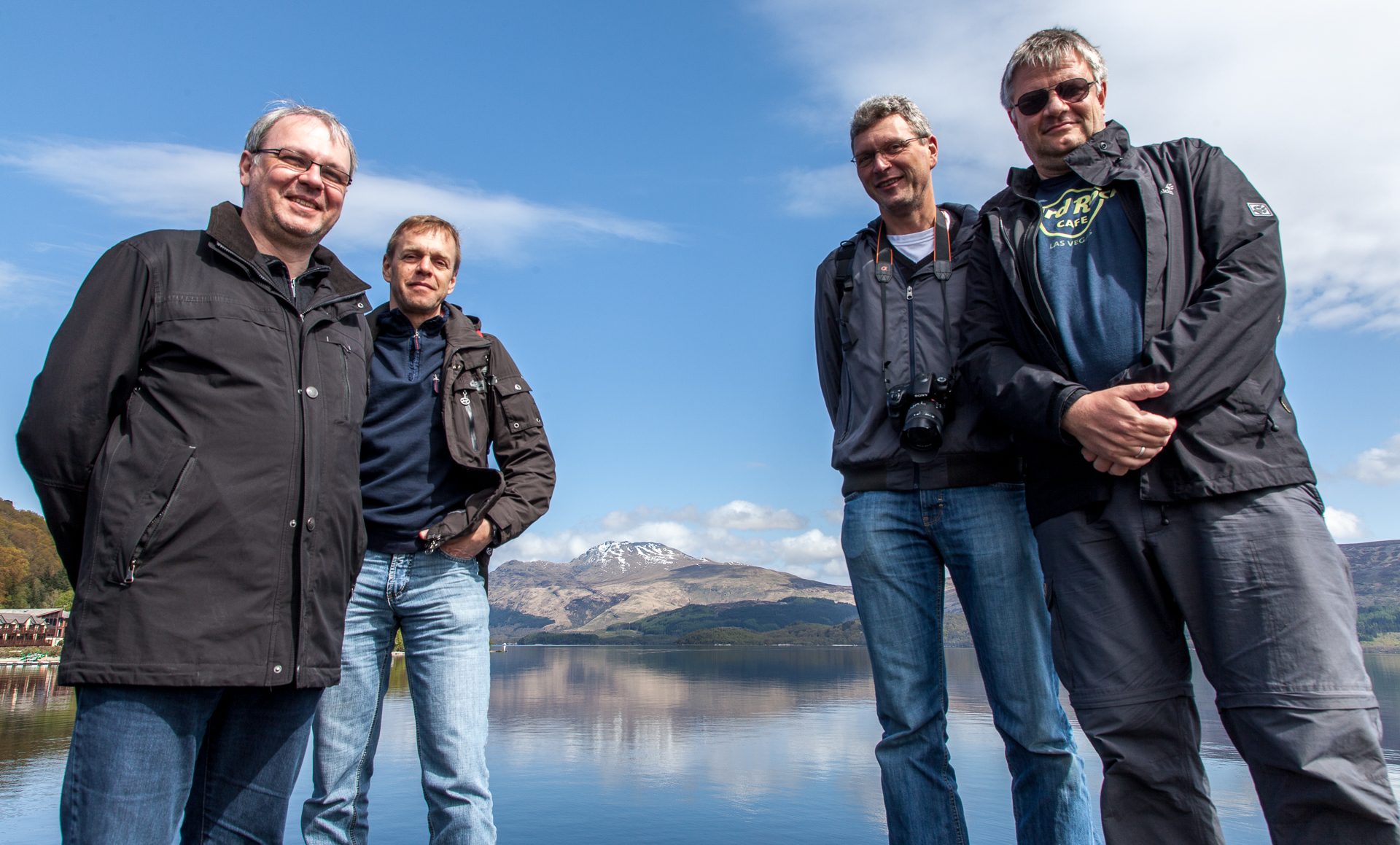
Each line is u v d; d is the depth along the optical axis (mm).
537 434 3061
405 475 2811
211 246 1914
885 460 2561
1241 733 1743
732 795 7113
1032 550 2410
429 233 2932
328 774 2699
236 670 1736
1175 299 1965
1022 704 2348
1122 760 1888
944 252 2703
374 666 2791
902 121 2641
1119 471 1889
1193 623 1838
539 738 11750
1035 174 2445
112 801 1628
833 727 13539
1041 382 2047
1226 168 2053
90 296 1742
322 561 1951
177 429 1768
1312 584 1688
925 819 2438
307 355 2010
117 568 1656
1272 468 1776
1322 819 1602
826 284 2971
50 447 1657
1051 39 2336
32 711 14547
